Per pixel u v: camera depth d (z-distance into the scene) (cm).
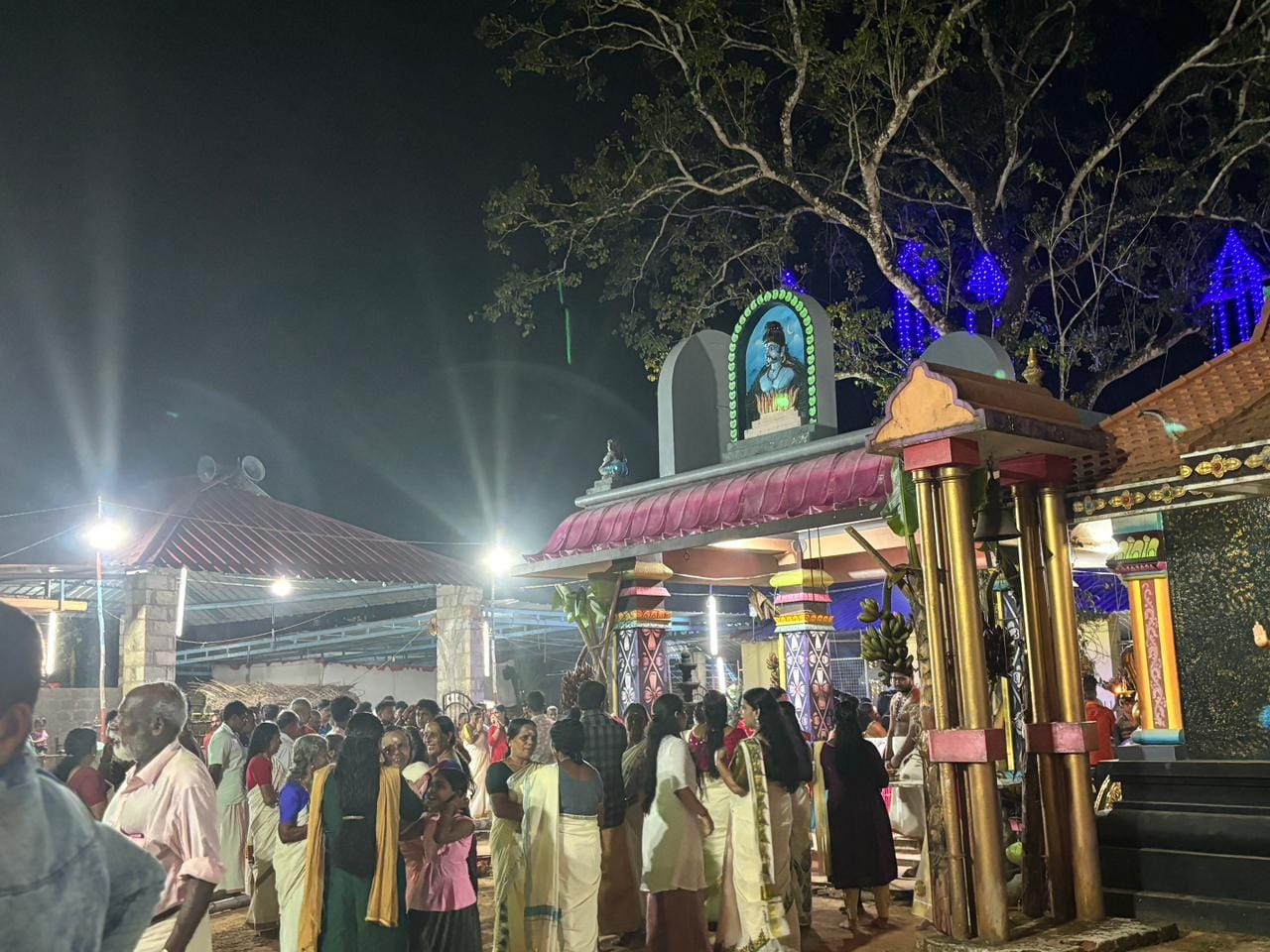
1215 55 1794
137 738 443
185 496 2139
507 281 2061
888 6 1725
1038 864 779
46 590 1903
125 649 1798
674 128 1931
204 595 2297
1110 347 2155
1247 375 785
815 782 1075
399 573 2117
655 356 2166
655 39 1806
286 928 689
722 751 774
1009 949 672
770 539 1482
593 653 1371
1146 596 1210
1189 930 723
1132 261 2158
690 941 731
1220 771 760
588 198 1998
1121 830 784
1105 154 1875
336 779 603
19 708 213
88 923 213
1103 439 794
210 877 425
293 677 2872
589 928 710
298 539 2089
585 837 716
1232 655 820
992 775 708
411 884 664
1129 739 1384
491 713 1667
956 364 1108
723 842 805
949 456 730
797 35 1738
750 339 1337
